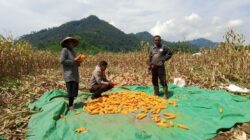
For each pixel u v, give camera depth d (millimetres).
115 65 10734
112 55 11922
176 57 7848
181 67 6949
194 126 3357
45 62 9625
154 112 3670
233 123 3420
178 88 5090
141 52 9250
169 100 4102
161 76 4461
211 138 3129
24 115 3793
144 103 3902
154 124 3363
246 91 5035
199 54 7922
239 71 6031
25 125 3510
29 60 7922
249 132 3279
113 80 6578
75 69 3924
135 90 5141
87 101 4344
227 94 4422
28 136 3184
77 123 3418
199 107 3898
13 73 6586
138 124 3371
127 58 10484
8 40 7047
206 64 7027
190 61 7516
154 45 4527
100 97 4281
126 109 3783
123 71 8203
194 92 4715
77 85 3961
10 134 3266
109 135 3111
